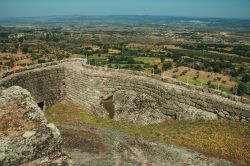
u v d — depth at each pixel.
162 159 13.88
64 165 5.52
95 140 16.45
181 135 16.50
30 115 6.40
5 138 5.65
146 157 14.19
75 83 26.47
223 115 17.20
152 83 21.27
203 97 18.08
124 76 23.48
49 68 26.47
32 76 24.69
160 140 16.28
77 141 16.27
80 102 26.12
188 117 18.48
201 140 15.49
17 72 24.44
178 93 19.31
